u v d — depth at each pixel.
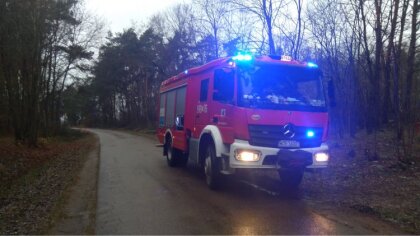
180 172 12.85
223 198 8.78
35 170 15.44
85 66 35.78
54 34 25.12
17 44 20.02
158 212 7.60
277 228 6.50
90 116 86.94
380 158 12.11
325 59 19.22
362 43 17.89
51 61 29.16
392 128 16.58
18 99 23.52
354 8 17.25
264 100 8.45
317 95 8.89
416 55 17.22
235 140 8.43
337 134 18.55
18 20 19.19
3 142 23.92
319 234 6.18
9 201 9.71
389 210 7.39
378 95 16.89
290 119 8.45
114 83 63.91
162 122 15.34
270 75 8.69
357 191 9.05
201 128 10.36
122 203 8.41
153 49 50.06
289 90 8.67
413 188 8.95
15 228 6.94
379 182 9.74
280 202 8.38
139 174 12.47
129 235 6.25
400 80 16.00
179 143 12.75
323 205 8.06
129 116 69.06
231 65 8.73
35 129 24.22
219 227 6.59
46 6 22.66
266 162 8.27
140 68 56.12
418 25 15.85
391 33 16.33
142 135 42.66
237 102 8.42
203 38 33.22
